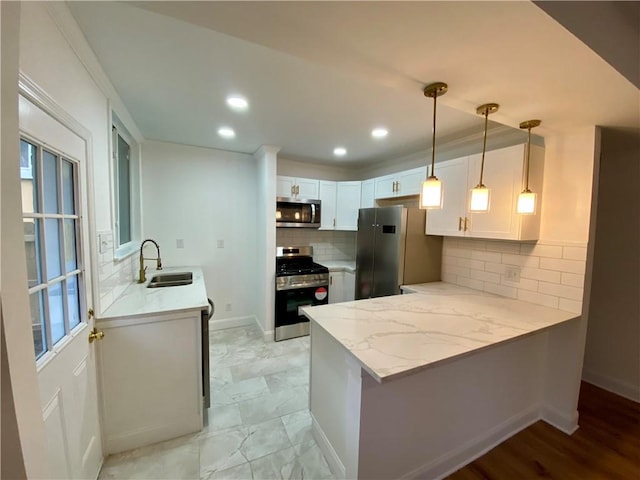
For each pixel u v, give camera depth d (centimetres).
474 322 168
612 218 244
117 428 168
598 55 101
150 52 143
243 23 91
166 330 176
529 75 117
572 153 188
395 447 145
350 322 166
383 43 100
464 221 236
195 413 188
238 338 338
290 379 254
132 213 292
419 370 116
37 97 99
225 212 356
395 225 279
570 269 190
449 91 133
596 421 206
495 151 210
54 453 110
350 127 252
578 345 189
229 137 290
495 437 184
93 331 153
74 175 135
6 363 62
